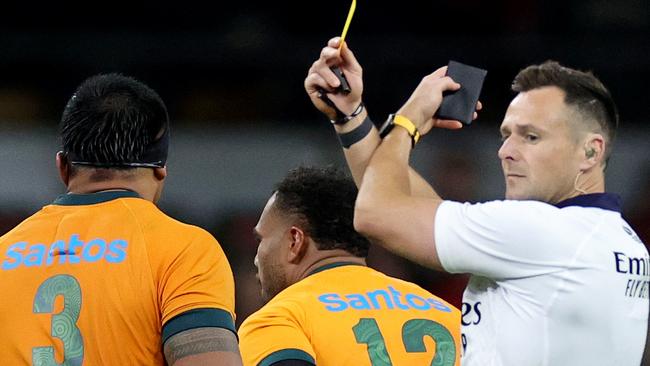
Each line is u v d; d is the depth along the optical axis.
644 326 12.14
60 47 30.92
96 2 33.88
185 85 31.91
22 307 11.66
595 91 12.05
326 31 33.84
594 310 11.53
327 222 14.27
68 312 11.56
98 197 12.10
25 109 31.47
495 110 30.75
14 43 30.78
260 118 31.84
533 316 11.55
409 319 13.52
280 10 34.00
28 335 11.58
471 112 12.57
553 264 11.47
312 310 13.24
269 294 14.71
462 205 11.72
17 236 12.06
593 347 11.62
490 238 11.50
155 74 31.64
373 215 11.77
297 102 31.88
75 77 31.50
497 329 11.73
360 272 14.02
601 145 12.05
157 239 11.80
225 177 30.95
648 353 23.92
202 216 30.53
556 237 11.50
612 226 11.87
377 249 26.80
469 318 12.08
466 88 12.66
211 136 31.09
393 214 11.70
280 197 14.52
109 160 12.10
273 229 14.50
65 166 12.41
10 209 29.97
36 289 11.68
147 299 11.55
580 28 34.31
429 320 13.60
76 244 11.81
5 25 33.53
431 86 12.55
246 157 31.06
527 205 11.65
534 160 11.93
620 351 11.80
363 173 12.52
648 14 34.25
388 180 11.91
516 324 11.60
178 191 30.80
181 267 11.68
